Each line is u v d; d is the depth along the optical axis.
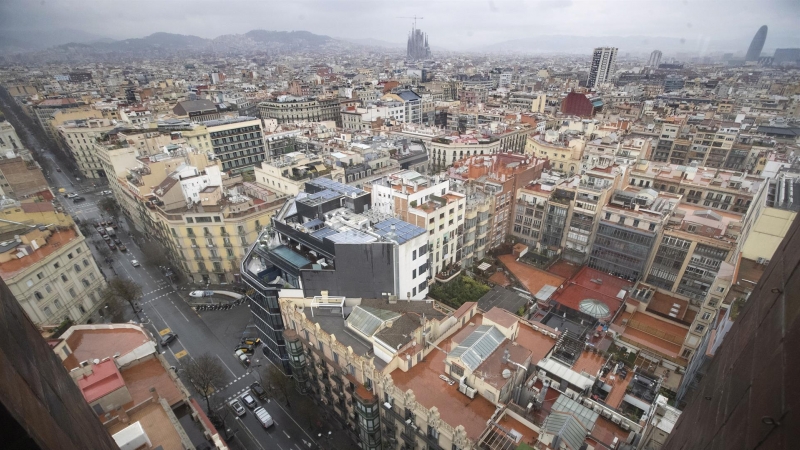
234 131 176.25
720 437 15.09
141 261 128.62
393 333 61.41
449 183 110.88
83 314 92.88
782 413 10.38
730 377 17.20
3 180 131.88
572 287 100.75
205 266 113.69
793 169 107.12
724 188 115.44
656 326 88.69
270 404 77.75
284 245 80.00
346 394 64.75
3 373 12.23
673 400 68.62
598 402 52.34
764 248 65.19
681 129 181.25
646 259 98.12
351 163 141.12
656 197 106.31
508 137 191.88
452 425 50.03
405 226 77.19
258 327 84.12
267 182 134.12
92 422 22.19
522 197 117.81
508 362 54.53
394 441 60.62
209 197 109.75
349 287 71.25
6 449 11.30
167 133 167.62
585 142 162.75
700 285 91.56
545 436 45.09
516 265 110.81
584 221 105.75
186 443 44.84
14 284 76.88
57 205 110.81
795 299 12.66
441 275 96.81
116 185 153.38
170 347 93.31
